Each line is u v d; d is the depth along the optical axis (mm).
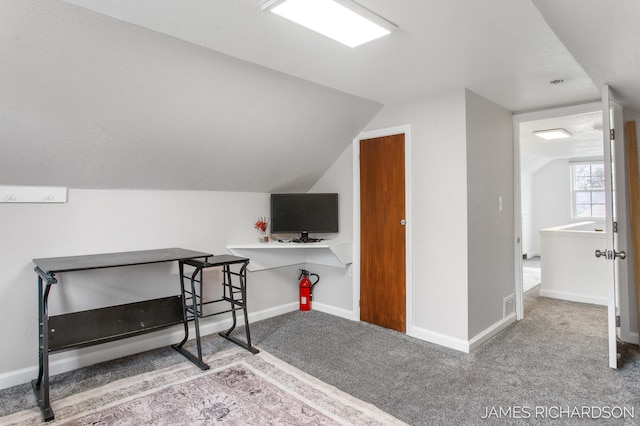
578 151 6906
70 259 2527
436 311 3217
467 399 2301
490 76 2768
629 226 3240
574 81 2893
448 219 3133
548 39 2129
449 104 3115
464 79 2830
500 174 3588
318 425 2027
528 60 2461
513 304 3820
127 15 1817
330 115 3350
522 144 5957
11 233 2498
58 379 2557
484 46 2232
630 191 3178
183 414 2135
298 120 3211
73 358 2711
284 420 2074
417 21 1917
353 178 3828
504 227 3654
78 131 2365
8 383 2479
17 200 2494
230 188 3613
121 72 2160
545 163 8250
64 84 2076
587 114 3795
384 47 2234
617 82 2559
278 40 2119
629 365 2768
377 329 3551
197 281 3176
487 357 2922
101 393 2367
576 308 4332
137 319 2840
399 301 3480
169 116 2566
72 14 1793
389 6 1768
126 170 2816
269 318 3930
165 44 2127
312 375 2613
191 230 3367
